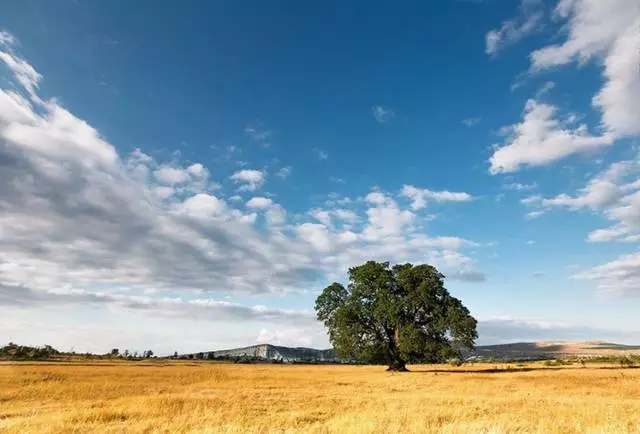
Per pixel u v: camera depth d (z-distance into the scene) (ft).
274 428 41.24
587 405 63.31
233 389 100.32
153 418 47.91
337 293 236.02
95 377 131.54
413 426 39.32
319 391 95.04
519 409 57.98
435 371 220.84
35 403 68.95
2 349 356.18
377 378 152.66
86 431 40.32
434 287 215.72
